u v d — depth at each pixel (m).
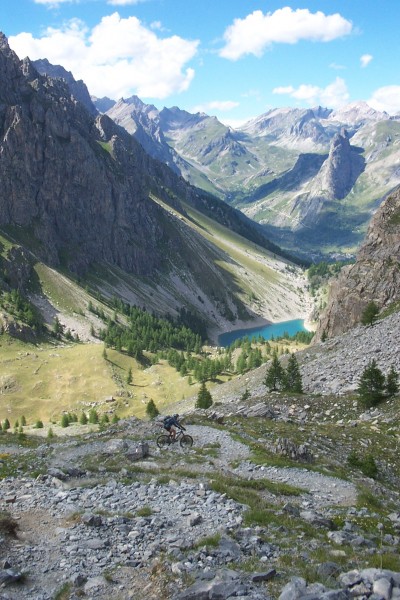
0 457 36.25
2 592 15.57
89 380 189.12
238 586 14.64
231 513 23.23
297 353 102.56
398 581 14.70
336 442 46.03
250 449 38.78
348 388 69.50
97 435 45.34
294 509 25.03
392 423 52.41
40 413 167.75
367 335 88.12
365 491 31.81
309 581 15.54
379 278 115.50
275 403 66.75
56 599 15.25
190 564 16.88
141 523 21.42
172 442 39.97
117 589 15.73
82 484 28.12
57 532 20.33
